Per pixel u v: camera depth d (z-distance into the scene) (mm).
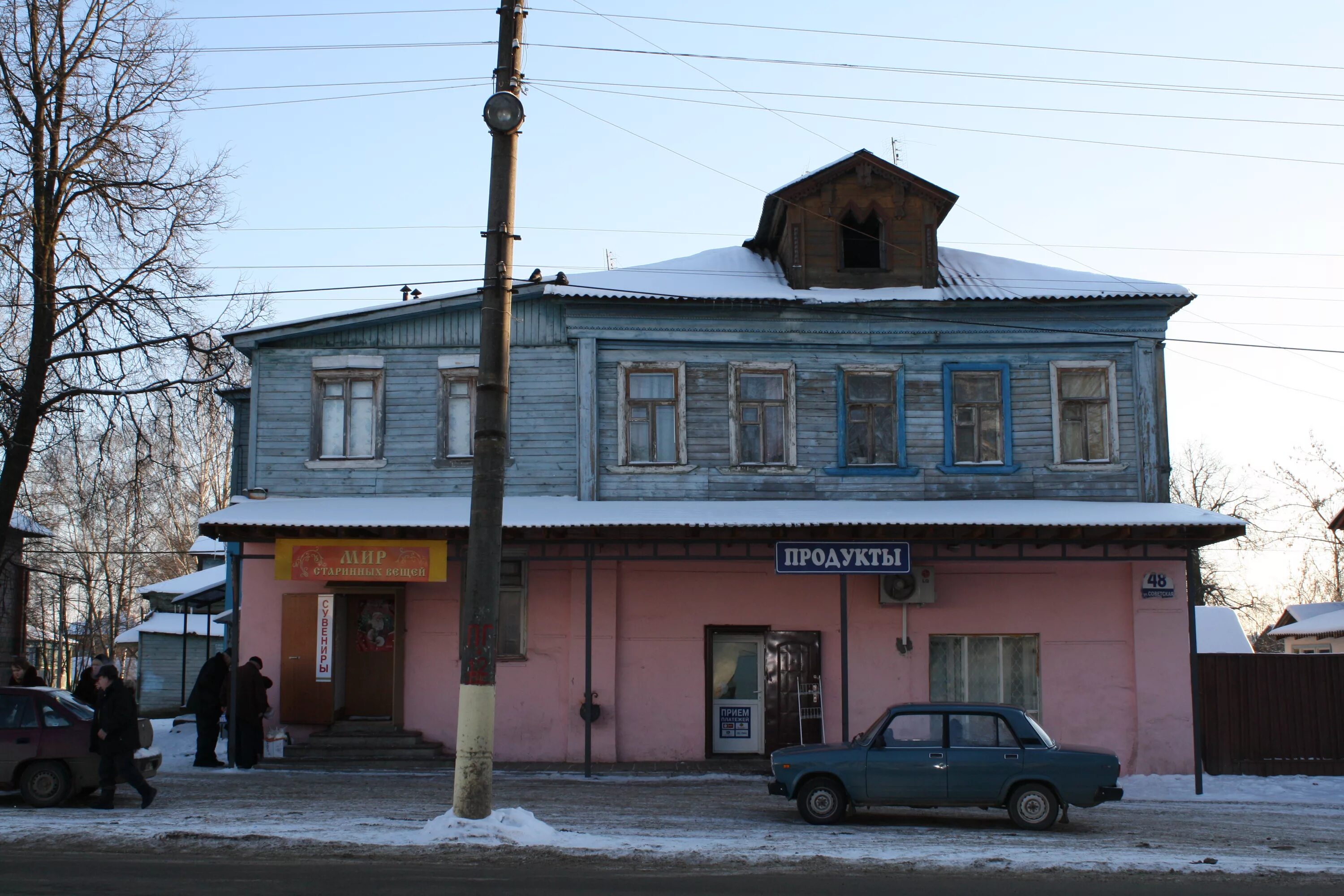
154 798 14898
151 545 51438
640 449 21688
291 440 21656
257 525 18969
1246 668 21203
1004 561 21297
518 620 21312
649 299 21516
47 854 11234
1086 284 22656
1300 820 15602
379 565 19094
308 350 21891
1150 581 21359
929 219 23062
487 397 12906
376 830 12664
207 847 11625
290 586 21266
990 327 22094
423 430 21719
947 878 10656
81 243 21891
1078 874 10891
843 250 23062
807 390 21953
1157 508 20578
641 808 15430
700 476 21562
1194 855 12109
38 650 46531
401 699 20984
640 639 21312
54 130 21422
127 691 14570
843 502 21312
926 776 14039
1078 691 21250
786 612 21516
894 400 22031
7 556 31594
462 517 19562
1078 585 21516
